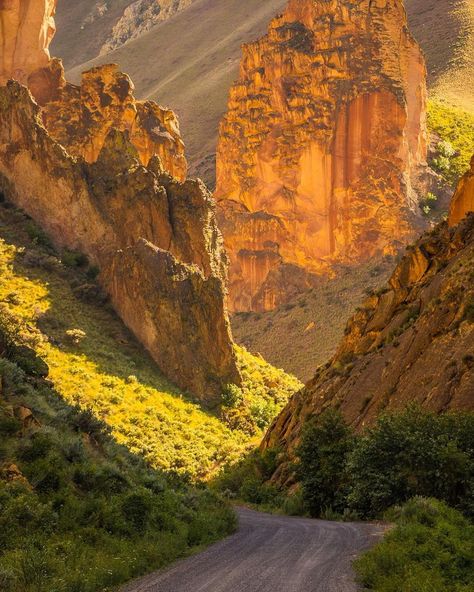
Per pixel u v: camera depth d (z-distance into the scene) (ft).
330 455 141.79
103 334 319.88
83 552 72.74
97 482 90.89
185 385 321.52
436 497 106.01
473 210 210.59
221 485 221.87
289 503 149.79
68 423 108.47
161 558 78.64
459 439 110.73
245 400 328.08
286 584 64.85
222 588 64.18
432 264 208.54
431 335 159.74
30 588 62.08
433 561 67.72
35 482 83.05
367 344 212.64
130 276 334.44
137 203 363.97
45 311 307.37
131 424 272.10
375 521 109.29
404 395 152.25
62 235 361.71
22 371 116.16
